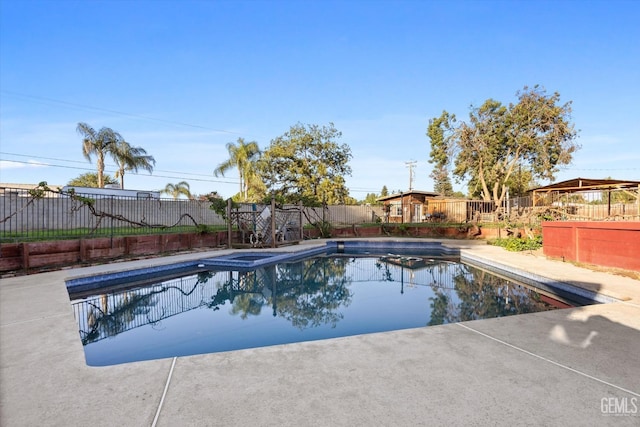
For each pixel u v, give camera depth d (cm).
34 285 577
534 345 302
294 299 638
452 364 261
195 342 399
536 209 1233
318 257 1227
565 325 361
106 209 1369
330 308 561
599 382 231
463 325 365
